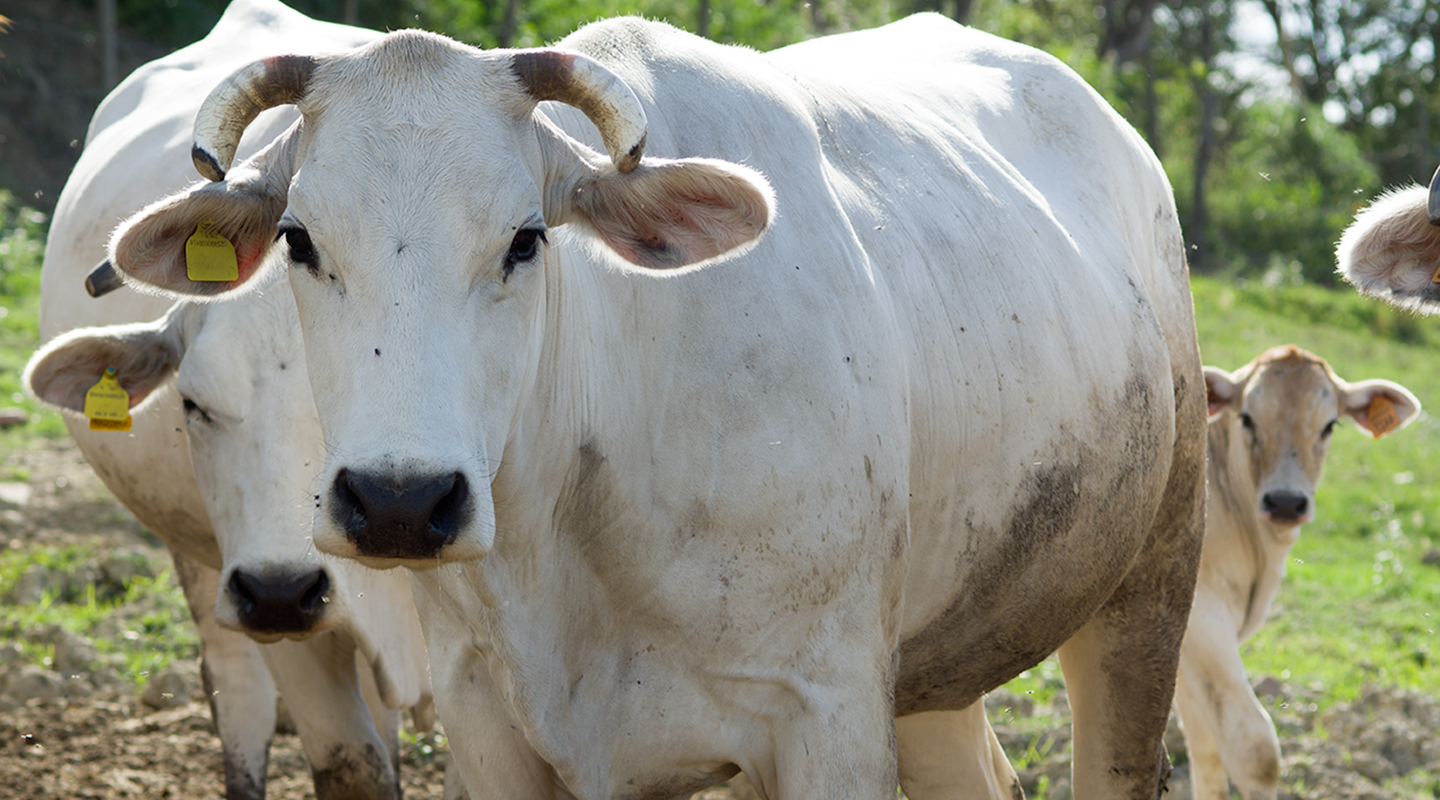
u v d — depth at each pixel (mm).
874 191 4250
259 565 4703
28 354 15625
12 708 7387
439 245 2969
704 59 4051
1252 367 9305
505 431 3121
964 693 4809
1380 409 9266
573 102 3168
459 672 3943
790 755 3670
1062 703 8031
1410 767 7598
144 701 7613
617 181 3258
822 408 3664
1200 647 7137
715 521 3625
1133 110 36781
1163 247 5648
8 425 13273
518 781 3947
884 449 3795
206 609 6250
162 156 6336
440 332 2949
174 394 5652
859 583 3744
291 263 3074
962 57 5445
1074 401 4539
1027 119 5266
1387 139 49875
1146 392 4926
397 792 5586
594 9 22172
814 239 3854
